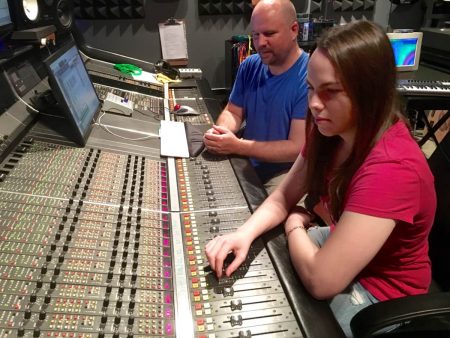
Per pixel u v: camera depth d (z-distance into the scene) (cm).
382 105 100
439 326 117
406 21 400
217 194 138
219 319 87
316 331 84
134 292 91
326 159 130
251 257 107
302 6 387
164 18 371
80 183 129
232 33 388
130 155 159
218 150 168
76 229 108
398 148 101
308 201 139
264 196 136
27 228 104
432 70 329
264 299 94
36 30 188
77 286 90
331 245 96
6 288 86
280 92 204
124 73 276
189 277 99
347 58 94
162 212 125
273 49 197
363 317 99
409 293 119
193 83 283
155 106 230
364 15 399
